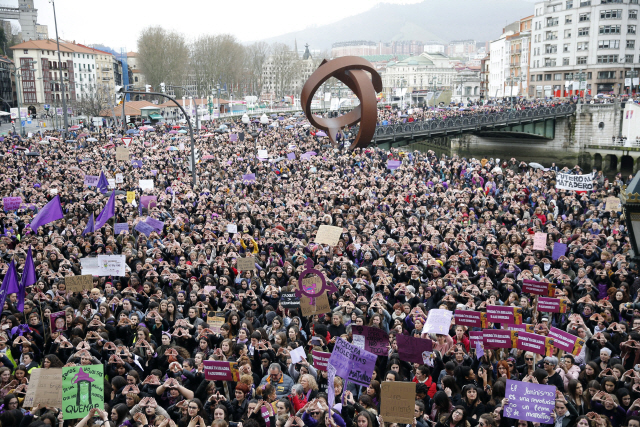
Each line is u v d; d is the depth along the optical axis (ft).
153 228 67.15
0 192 95.66
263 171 124.98
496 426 28.25
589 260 56.13
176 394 30.99
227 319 39.86
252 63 626.23
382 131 183.01
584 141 254.68
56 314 41.55
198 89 466.70
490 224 68.23
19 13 475.72
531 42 406.41
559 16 375.04
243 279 49.29
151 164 134.31
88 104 345.51
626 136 239.50
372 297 43.83
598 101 269.03
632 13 349.00
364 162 130.00
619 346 37.83
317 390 30.37
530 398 27.20
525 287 43.88
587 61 361.51
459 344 34.91
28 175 118.21
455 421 28.02
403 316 42.55
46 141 183.21
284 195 94.48
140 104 327.47
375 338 34.01
